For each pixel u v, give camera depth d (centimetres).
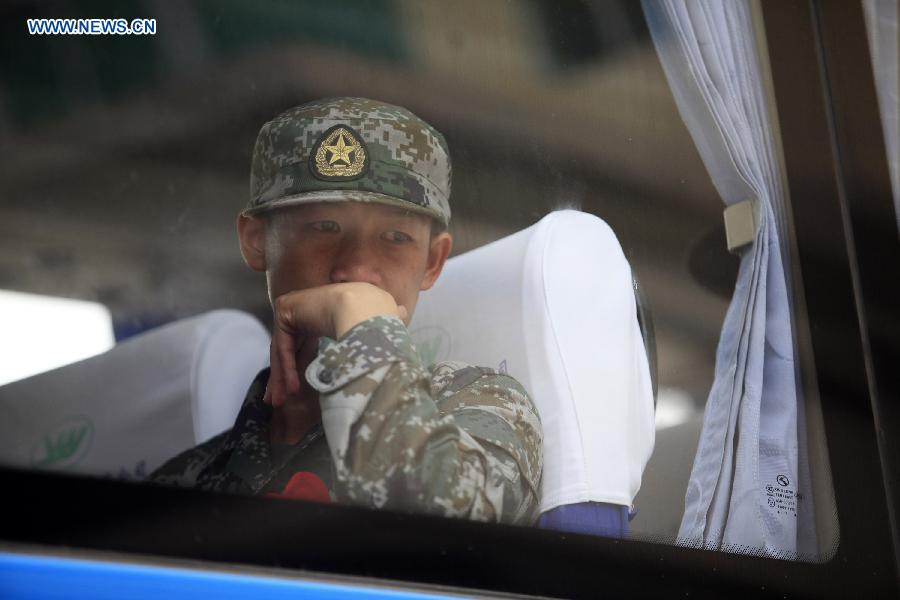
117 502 417
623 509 569
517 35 653
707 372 668
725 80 739
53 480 405
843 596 667
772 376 698
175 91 518
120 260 483
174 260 498
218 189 519
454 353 559
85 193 481
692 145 712
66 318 462
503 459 530
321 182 544
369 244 550
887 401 739
